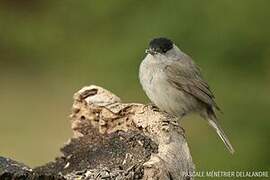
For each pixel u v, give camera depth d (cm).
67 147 887
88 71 1850
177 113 1058
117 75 1723
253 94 1527
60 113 1927
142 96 1688
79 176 793
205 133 1547
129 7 1767
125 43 1734
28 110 1945
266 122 1491
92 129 902
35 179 713
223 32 1594
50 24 2030
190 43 1627
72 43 1962
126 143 836
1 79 2098
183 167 776
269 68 1573
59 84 2020
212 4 1603
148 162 741
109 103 891
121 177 770
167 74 1030
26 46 2091
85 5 1870
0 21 2108
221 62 1587
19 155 1720
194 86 1045
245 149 1450
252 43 1579
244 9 1574
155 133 820
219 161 1439
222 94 1534
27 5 2116
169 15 1677
